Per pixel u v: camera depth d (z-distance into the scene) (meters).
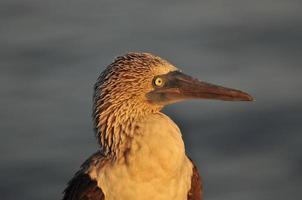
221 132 25.09
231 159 24.16
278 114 26.17
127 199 11.77
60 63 29.62
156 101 11.98
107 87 11.97
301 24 33.56
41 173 23.62
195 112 25.52
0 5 36.12
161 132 11.75
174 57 30.22
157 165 11.68
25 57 30.34
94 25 33.66
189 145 24.70
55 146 24.73
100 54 30.16
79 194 11.91
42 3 36.38
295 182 23.25
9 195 22.95
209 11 35.03
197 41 31.70
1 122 26.02
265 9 35.12
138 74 11.92
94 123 12.15
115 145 11.87
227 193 22.94
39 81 28.39
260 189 23.02
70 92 27.50
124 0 36.69
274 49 31.02
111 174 11.81
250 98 12.05
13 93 27.67
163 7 35.62
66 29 33.19
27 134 25.36
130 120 11.90
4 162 24.09
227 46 31.23
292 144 24.83
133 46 31.27
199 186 12.40
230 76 28.59
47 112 26.41
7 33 32.94
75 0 37.06
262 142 24.88
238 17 34.41
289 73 28.75
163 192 11.77
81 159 24.05
